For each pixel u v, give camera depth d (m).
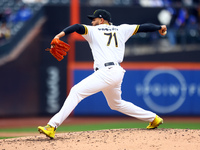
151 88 60.41
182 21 61.69
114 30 19.58
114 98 20.00
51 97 59.25
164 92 60.62
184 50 61.03
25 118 56.78
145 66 60.31
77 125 45.94
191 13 62.53
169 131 19.86
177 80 60.84
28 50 58.66
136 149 16.23
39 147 17.02
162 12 61.00
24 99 58.12
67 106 18.70
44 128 18.55
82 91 18.77
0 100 56.69
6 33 60.69
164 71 60.69
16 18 63.94
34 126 45.22
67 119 56.03
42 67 59.25
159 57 60.69
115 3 63.62
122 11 60.16
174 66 60.81
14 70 57.66
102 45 19.05
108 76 18.78
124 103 20.55
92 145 17.00
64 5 60.06
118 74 18.98
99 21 19.91
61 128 41.44
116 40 19.42
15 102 57.59
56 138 19.28
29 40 58.97
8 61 57.31
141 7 60.53
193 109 60.91
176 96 60.72
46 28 59.97
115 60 19.20
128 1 63.47
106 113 59.47
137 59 60.22
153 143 17.11
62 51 18.45
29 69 58.59
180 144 16.89
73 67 59.66
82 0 62.66
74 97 18.75
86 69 59.69
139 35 60.28
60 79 59.44
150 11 60.72
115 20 59.88
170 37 60.84
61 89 59.47
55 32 60.00
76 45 59.69
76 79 59.69
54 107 59.34
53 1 64.88
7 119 55.34
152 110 60.34
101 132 20.39
